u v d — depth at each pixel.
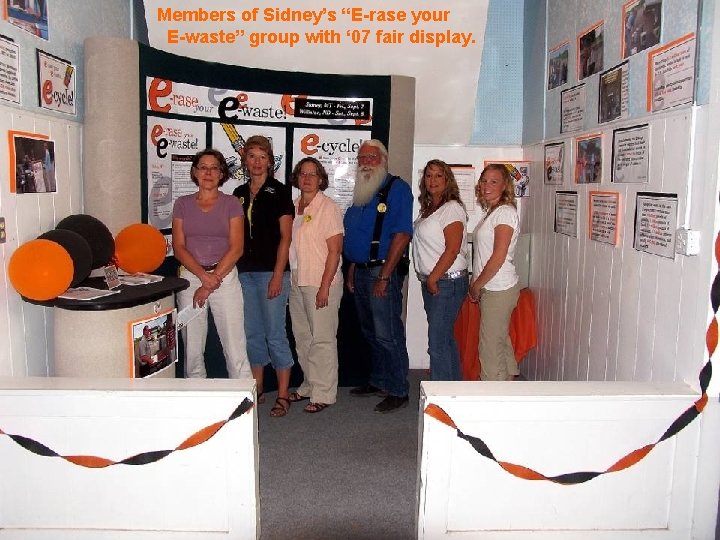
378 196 3.32
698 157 2.14
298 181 3.27
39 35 2.56
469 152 4.14
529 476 2.06
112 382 2.09
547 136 3.69
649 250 2.46
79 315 2.38
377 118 3.75
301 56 3.86
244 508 2.06
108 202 2.94
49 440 2.04
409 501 2.55
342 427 3.28
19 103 2.40
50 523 2.10
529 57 3.99
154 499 2.07
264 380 3.80
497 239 3.05
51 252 2.22
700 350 2.11
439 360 3.29
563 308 3.43
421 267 3.35
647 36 2.49
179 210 3.04
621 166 2.71
